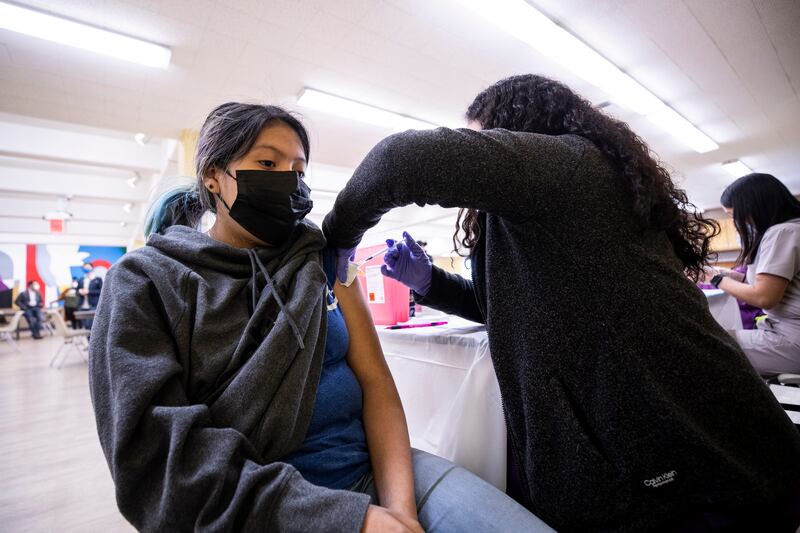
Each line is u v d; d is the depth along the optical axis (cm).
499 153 52
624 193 58
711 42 300
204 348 56
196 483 42
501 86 73
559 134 66
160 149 605
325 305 68
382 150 57
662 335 54
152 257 63
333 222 73
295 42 288
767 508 58
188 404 52
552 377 59
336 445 62
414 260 97
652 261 57
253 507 43
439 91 365
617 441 55
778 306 146
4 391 346
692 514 58
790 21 278
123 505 44
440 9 261
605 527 58
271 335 56
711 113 415
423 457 69
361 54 306
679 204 67
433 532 55
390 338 112
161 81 322
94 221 1069
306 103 375
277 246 74
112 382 48
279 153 71
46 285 1200
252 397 52
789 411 92
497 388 81
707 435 55
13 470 183
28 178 723
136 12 249
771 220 149
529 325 61
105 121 387
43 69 298
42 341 838
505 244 66
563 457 59
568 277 57
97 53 282
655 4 262
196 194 81
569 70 329
